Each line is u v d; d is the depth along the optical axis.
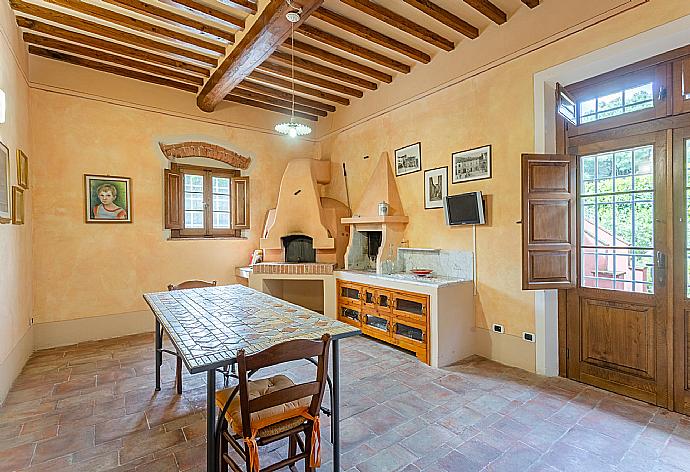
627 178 2.93
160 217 4.94
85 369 3.48
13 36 3.35
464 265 3.92
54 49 3.97
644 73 2.80
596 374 3.07
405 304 3.95
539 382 3.14
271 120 5.90
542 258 3.15
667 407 2.67
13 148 3.27
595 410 2.67
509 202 3.48
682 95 2.60
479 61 3.71
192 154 5.19
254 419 1.66
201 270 5.27
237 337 1.94
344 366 3.54
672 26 2.46
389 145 4.89
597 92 3.10
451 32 3.79
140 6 3.23
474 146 3.79
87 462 2.07
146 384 3.14
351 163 5.61
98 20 3.55
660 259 2.72
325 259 5.42
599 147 3.06
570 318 3.26
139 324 4.76
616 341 2.96
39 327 4.11
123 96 4.65
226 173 5.59
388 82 4.83
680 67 2.61
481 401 2.80
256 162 5.76
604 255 3.06
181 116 5.09
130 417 2.58
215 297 3.08
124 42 3.80
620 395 2.91
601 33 2.80
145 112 4.81
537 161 3.14
